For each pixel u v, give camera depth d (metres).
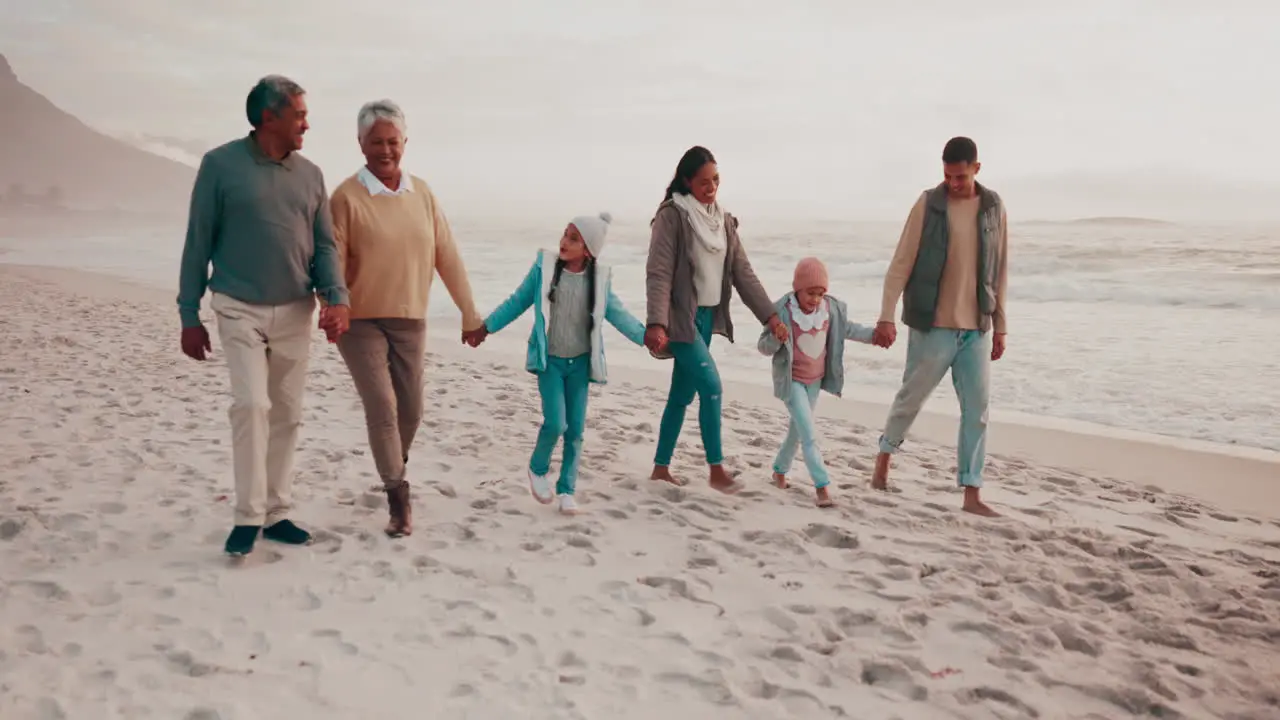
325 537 4.57
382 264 4.45
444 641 3.45
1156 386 9.84
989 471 6.39
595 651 3.40
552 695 3.05
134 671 3.13
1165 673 3.29
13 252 42.34
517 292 4.95
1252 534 5.10
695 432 7.31
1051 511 5.38
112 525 4.66
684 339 5.16
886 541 4.68
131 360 9.75
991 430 7.79
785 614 3.73
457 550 4.45
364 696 3.01
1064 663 3.39
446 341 13.06
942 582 4.14
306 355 4.37
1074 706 3.08
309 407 7.72
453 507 5.14
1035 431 7.73
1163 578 4.24
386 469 4.60
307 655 3.30
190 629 3.49
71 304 16.20
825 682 3.21
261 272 4.08
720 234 5.14
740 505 5.25
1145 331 14.09
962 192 5.08
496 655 3.35
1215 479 6.29
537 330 4.82
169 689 3.02
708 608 3.83
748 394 9.34
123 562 4.20
